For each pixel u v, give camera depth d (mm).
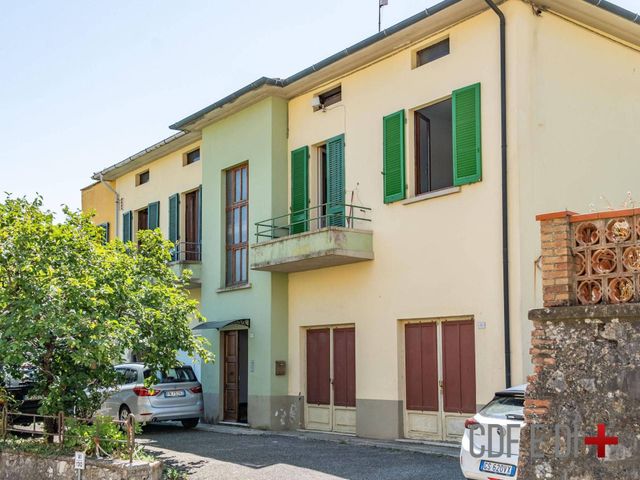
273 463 11773
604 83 13617
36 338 10516
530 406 6727
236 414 17812
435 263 13320
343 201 15406
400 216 14102
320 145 16562
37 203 11664
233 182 18719
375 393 14297
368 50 14625
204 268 19219
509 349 11812
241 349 18156
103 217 25922
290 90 16922
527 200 12086
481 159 12688
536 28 12609
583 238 6641
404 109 14203
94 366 10922
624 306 6207
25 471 10633
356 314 14930
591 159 13141
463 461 8477
